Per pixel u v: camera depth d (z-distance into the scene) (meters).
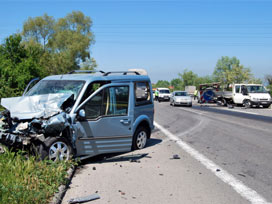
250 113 22.53
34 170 5.32
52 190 4.70
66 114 6.34
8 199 4.07
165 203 4.67
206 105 34.12
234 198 4.93
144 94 8.65
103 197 4.87
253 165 7.04
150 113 8.94
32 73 16.50
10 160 5.53
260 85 30.30
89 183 5.54
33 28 60.81
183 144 9.62
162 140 10.38
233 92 30.44
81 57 57.56
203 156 7.91
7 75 15.48
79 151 6.72
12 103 6.58
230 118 18.42
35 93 7.30
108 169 6.50
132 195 4.99
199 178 5.99
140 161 7.26
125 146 7.62
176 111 24.44
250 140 10.45
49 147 6.04
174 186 5.48
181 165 6.96
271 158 7.75
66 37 57.84
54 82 7.45
